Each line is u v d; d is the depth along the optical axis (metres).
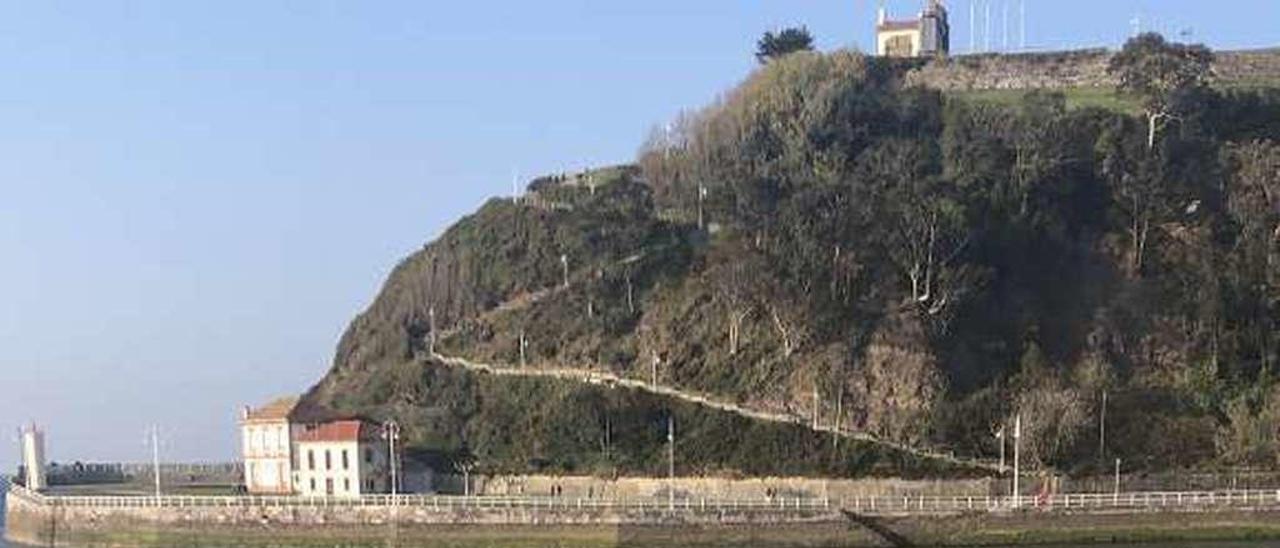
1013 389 137.88
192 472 181.25
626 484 139.00
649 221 174.25
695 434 141.12
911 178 160.25
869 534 115.12
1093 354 143.00
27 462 158.88
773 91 186.62
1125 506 114.69
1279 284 145.00
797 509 115.62
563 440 146.25
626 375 151.38
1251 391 138.38
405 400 164.50
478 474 146.75
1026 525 114.69
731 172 172.88
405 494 133.25
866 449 133.62
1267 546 109.69
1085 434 131.25
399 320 180.25
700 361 149.38
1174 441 131.62
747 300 150.12
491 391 159.12
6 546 137.00
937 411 134.50
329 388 177.38
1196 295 146.88
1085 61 197.75
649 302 159.62
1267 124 171.12
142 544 129.88
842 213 152.75
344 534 122.62
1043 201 157.62
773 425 138.62
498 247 179.12
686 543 114.56
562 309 163.50
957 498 120.25
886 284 147.25
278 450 149.75
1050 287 151.75
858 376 139.62
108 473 179.50
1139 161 159.75
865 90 187.50
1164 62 174.50
